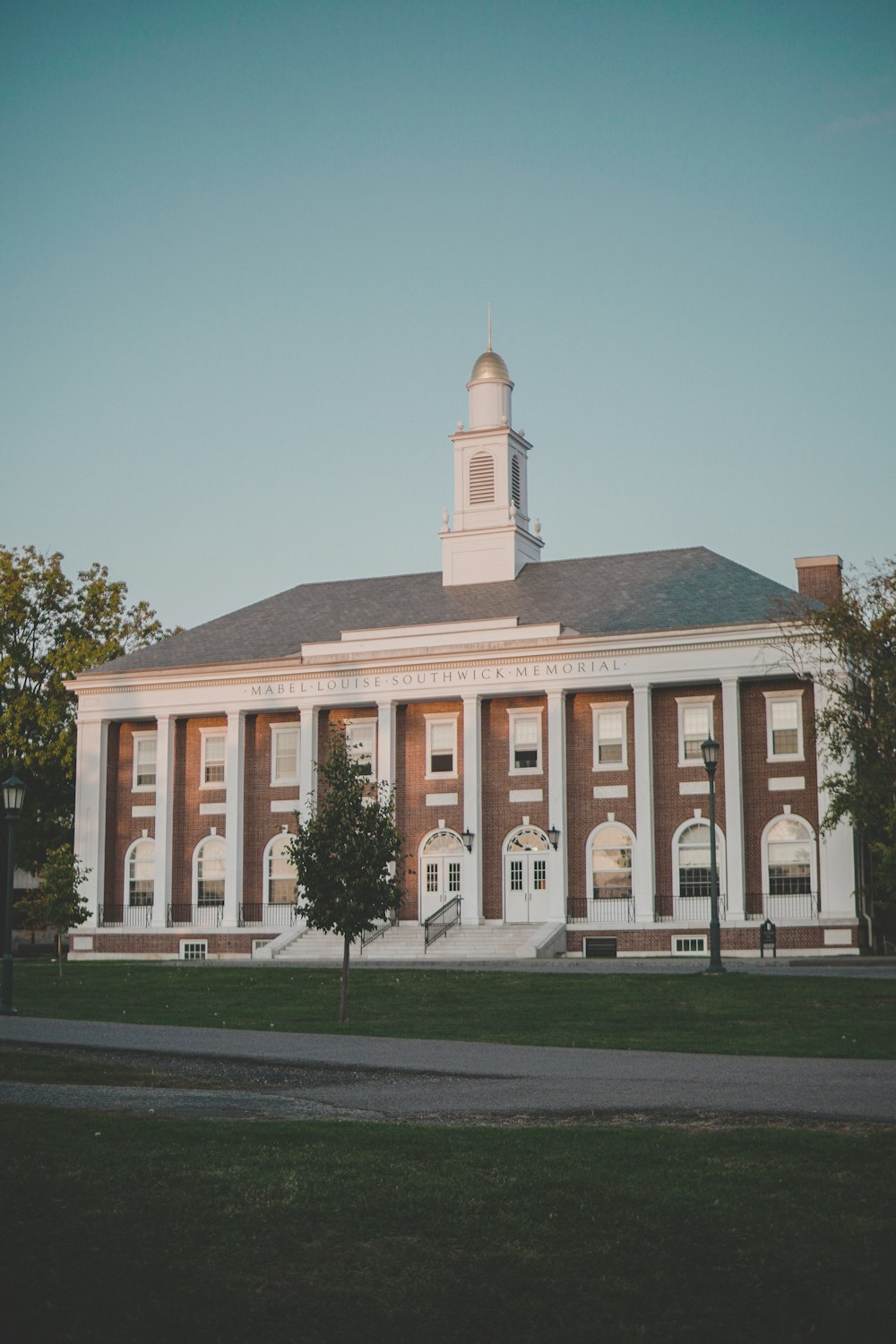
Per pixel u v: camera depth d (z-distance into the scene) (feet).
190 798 204.13
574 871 183.93
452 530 210.18
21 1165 46.52
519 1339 37.47
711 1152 48.75
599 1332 37.65
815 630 157.69
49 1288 38.17
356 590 216.95
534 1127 53.98
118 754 209.05
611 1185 45.37
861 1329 37.29
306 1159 48.29
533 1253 41.19
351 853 102.58
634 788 181.68
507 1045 83.97
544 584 202.90
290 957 178.81
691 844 179.22
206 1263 40.27
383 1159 48.44
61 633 231.91
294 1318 37.99
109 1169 46.68
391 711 192.54
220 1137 51.16
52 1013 104.06
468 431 210.79
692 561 199.52
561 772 183.83
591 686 183.42
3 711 224.33
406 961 160.35
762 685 178.70
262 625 212.02
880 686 145.89
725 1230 41.96
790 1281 39.32
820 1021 94.63
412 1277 40.09
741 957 163.53
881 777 144.15
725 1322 37.88
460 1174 46.73
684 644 179.52
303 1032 92.22
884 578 147.74
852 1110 57.21
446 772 192.34
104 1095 63.52
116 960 193.26
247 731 202.18
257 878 199.00
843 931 168.14
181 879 202.49
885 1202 43.57
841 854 169.78
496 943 175.01
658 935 176.65
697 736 181.06
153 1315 37.60
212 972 141.08
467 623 189.26
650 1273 40.09
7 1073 69.62
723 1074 68.90
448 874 190.60
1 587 223.51
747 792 177.37
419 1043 84.53
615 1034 89.76
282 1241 41.70
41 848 227.20
